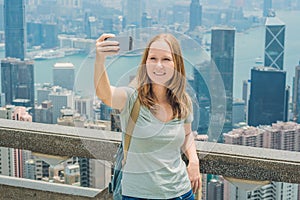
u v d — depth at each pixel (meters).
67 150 3.49
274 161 3.17
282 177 3.17
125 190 2.80
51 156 3.58
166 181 2.75
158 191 2.75
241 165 3.23
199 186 2.93
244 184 3.26
